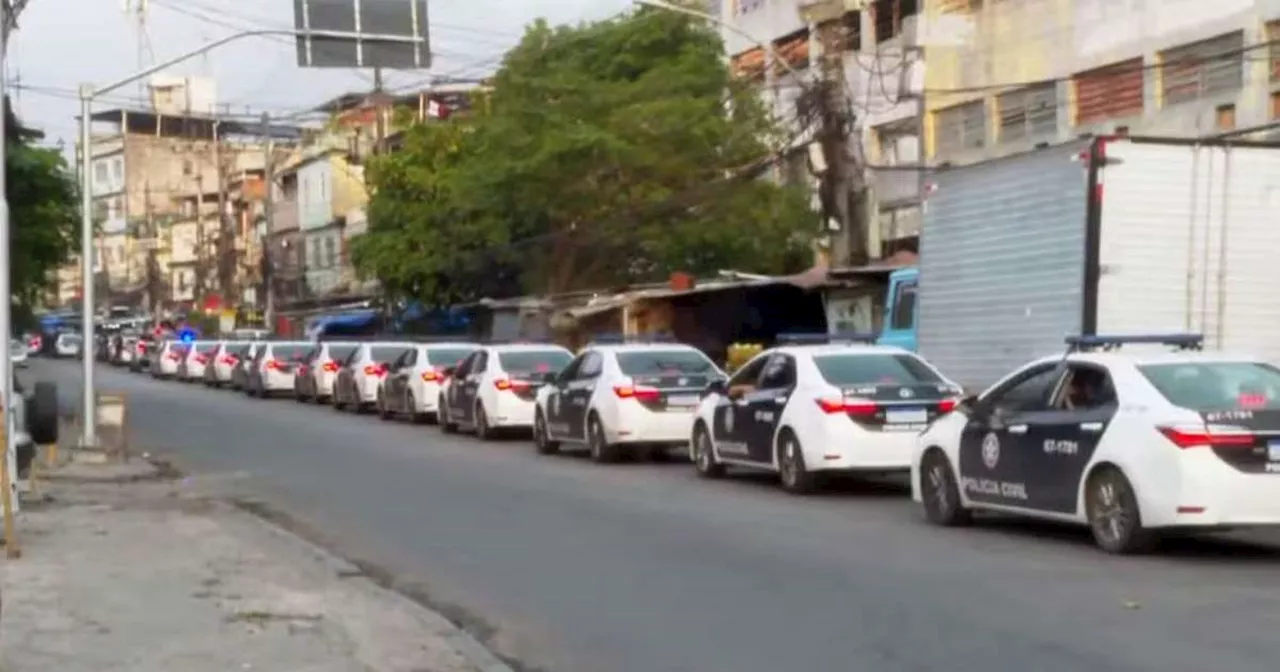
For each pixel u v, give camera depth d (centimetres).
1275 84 2936
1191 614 1043
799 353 1889
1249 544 1367
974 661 927
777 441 1878
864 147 4112
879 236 4062
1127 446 1282
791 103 4400
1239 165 1833
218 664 943
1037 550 1350
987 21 3734
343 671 927
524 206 4294
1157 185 1808
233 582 1262
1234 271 1830
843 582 1212
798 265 4109
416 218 5097
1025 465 1406
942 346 2078
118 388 5459
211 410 4066
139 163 10631
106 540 1523
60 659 952
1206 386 1292
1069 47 3475
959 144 3816
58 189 3256
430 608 1180
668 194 4112
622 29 4297
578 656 996
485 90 4959
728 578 1254
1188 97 3159
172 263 10344
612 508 1750
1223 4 3061
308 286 7944
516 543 1509
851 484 1961
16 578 1276
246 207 9138
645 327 3925
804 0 4441
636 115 4075
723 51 4412
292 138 9519
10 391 1691
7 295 1638
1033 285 1894
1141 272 1802
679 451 2477
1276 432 1239
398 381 3494
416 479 2167
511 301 4697
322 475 2284
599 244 4262
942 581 1202
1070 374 1387
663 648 1006
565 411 2450
